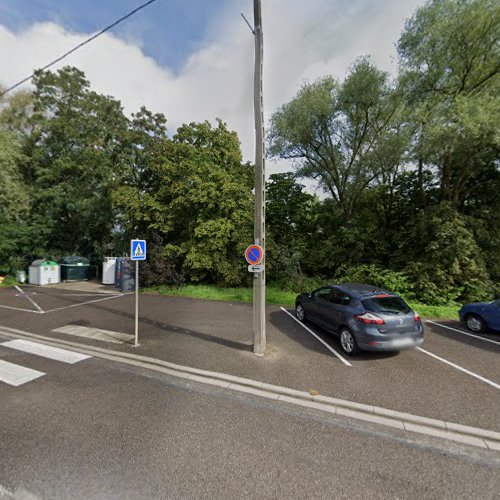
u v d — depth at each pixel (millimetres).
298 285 13039
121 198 14539
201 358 5348
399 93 13312
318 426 3412
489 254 12445
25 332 6941
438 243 11461
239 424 3402
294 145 16656
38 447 2916
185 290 13016
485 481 2613
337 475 2639
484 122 9570
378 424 3484
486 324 7055
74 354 5559
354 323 5402
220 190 13336
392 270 12688
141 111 18031
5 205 16578
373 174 14812
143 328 7312
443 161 12578
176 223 14188
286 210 17375
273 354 5574
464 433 3338
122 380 4500
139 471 2621
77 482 2486
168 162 14297
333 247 15664
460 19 10852
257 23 5395
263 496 2385
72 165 18406
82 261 18516
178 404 3820
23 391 4094
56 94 19359
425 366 5141
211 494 2389
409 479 2615
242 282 14117
